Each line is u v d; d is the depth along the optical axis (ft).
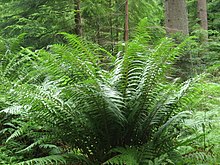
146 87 8.43
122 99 8.39
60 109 8.24
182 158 8.45
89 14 24.17
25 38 22.09
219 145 9.28
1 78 9.64
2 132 10.96
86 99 8.18
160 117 8.71
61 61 8.61
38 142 8.88
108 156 8.77
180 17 21.90
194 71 17.94
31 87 8.44
